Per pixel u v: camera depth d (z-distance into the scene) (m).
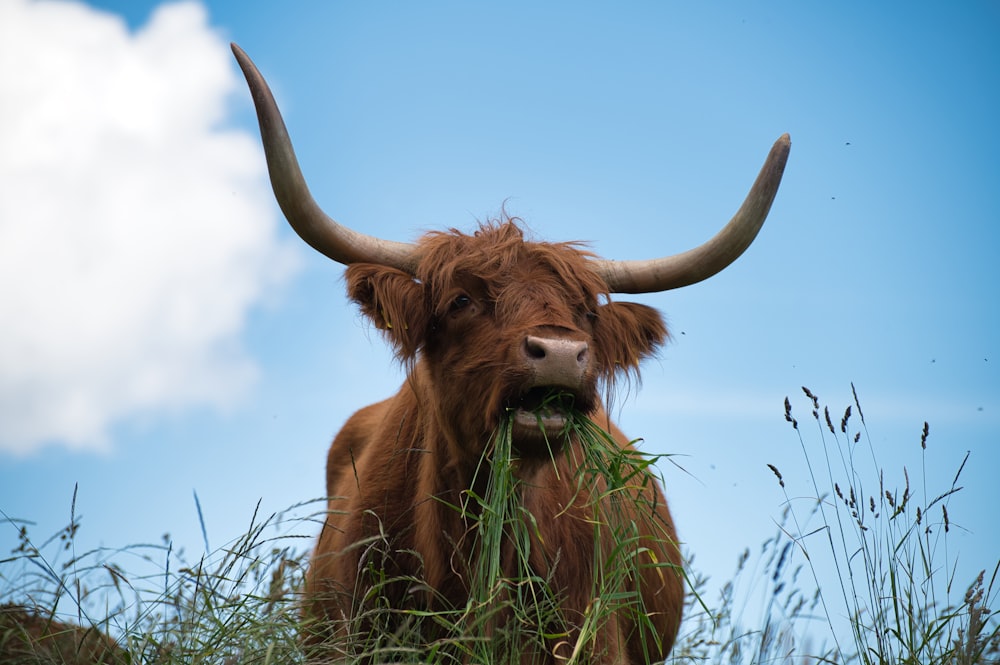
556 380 14.35
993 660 15.02
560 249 16.44
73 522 14.18
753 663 16.28
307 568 16.62
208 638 12.98
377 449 17.64
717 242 16.92
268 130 15.52
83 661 13.34
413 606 15.94
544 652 15.37
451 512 15.95
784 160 16.48
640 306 17.39
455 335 15.86
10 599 13.90
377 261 16.62
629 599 16.55
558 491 16.27
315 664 13.52
